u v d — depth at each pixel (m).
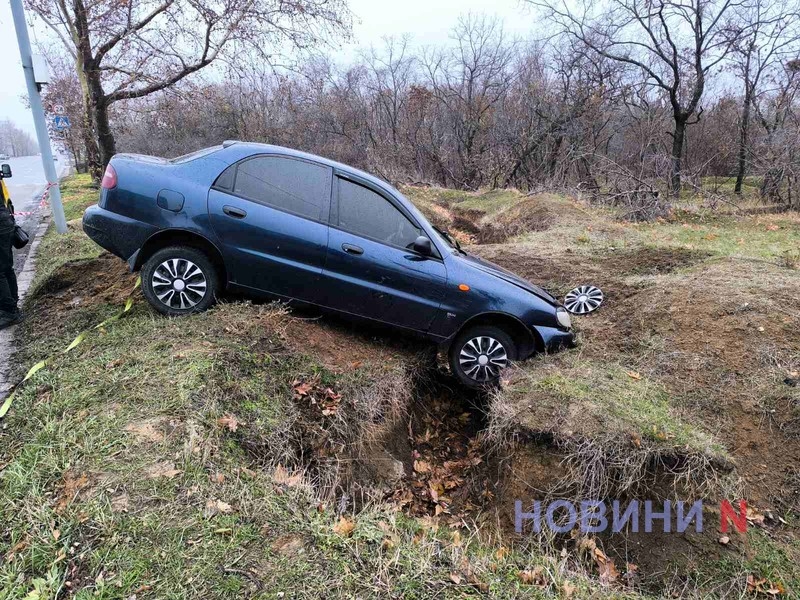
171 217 4.32
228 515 2.54
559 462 3.85
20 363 4.29
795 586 3.25
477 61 27.80
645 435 3.82
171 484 2.64
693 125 27.94
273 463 3.18
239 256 4.41
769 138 19.08
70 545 2.27
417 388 5.02
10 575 2.13
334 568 2.35
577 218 12.66
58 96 23.14
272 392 3.77
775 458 4.14
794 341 5.02
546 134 23.20
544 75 26.62
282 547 2.43
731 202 16.14
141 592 2.09
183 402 3.23
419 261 4.69
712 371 4.91
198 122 24.67
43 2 15.41
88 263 6.15
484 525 3.89
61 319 5.02
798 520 3.73
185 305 4.47
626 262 8.25
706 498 3.60
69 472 2.68
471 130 27.03
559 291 7.35
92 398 3.32
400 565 2.45
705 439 3.95
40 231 10.48
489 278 4.88
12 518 2.42
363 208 4.65
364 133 29.38
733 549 3.42
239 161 4.50
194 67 16.38
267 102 27.08
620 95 24.30
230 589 2.15
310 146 28.03
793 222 13.21
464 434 4.98
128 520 2.41
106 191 4.36
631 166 23.16
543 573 2.81
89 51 16.14
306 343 4.49
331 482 3.47
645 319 5.98
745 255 8.38
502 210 15.41
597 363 5.16
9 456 2.90
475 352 4.97
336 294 4.63
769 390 4.56
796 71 21.38
